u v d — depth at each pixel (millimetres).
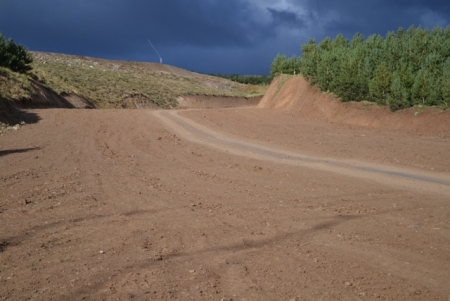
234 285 4934
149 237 6699
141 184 10773
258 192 9766
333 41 36062
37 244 6430
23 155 14789
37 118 26156
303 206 8461
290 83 38156
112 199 9250
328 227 7062
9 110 26969
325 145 17000
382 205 8391
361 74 26062
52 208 8492
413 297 4562
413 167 12414
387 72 23688
